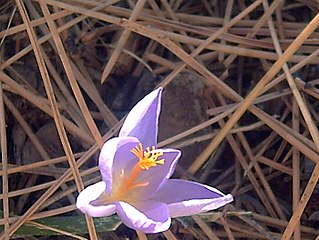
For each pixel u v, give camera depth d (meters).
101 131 0.27
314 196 0.25
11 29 0.27
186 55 0.27
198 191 0.20
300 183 0.26
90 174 0.25
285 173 0.27
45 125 0.27
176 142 0.26
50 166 0.26
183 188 0.20
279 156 0.27
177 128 0.27
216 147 0.25
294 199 0.24
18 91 0.26
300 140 0.26
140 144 0.20
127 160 0.21
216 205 0.19
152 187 0.20
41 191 0.25
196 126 0.25
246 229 0.25
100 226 0.22
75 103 0.27
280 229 0.25
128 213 0.19
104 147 0.19
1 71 0.26
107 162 0.19
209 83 0.27
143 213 0.20
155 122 0.20
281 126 0.26
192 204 0.19
